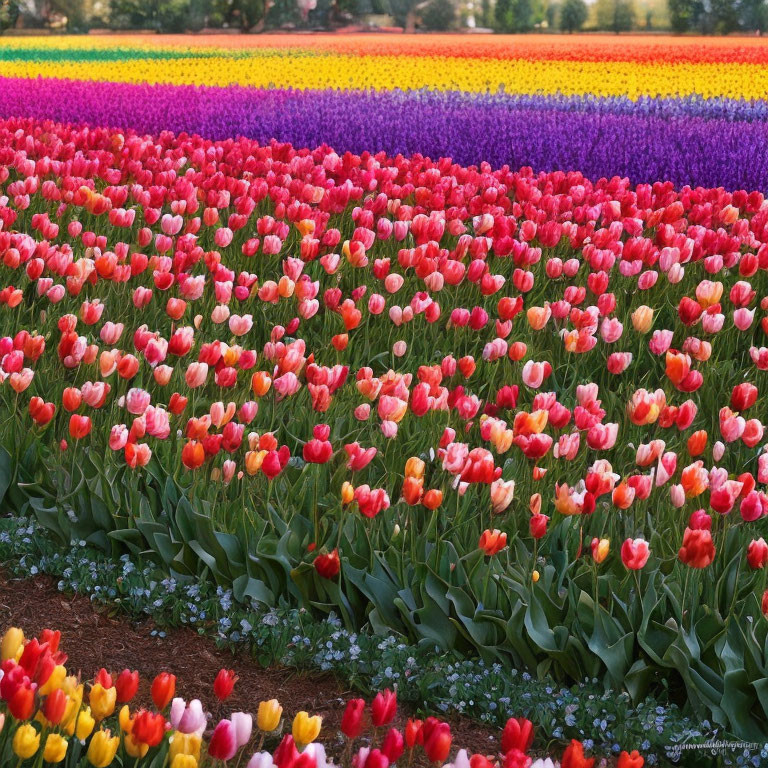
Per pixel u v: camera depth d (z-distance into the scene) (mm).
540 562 3922
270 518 4051
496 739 3467
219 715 3537
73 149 9930
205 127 14906
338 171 9883
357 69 28797
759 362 5277
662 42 41125
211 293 7062
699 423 5555
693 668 3484
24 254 6379
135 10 52562
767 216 8344
